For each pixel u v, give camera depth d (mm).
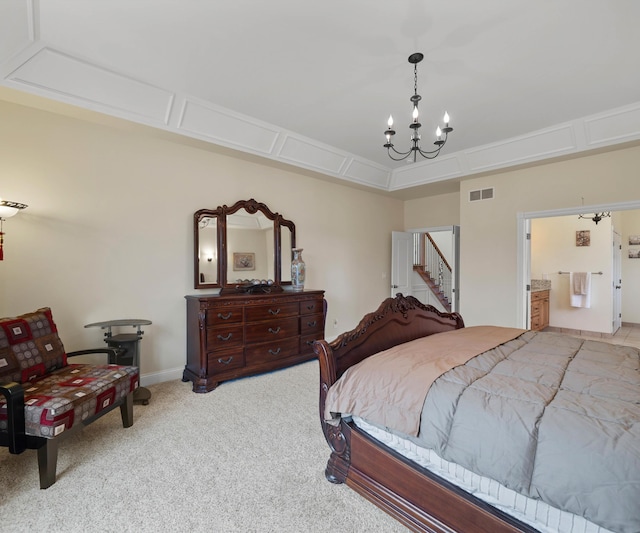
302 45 2359
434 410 1447
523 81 2814
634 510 970
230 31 2211
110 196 3195
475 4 1984
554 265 6520
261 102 3186
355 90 2969
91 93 2717
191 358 3535
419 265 7082
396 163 5020
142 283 3391
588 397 1383
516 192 4465
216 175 3910
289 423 2613
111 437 2393
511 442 1228
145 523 1610
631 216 6781
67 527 1581
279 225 4422
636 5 1983
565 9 2020
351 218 5516
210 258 3807
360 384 1745
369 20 2115
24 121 2766
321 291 4293
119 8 1996
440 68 2639
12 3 1956
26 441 1853
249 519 1637
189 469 2029
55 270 2908
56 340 2525
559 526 1171
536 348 2164
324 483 1905
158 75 2729
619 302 6621
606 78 2770
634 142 3459
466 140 4102
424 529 1504
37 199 2822
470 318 4879
